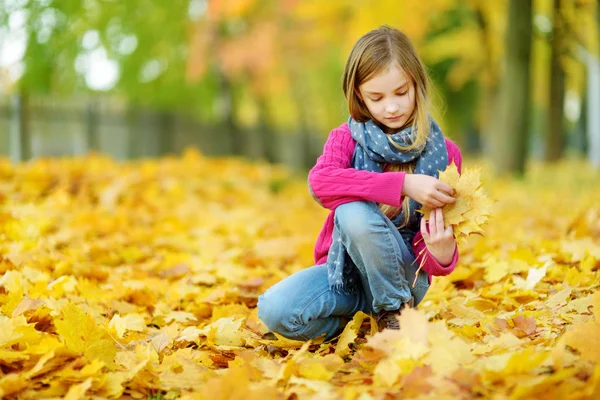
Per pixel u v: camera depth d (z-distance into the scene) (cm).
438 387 185
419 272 255
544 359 194
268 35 1822
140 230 531
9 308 274
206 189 802
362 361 221
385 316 252
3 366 225
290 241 506
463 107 2488
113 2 1645
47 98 1302
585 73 2006
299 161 2473
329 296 255
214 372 222
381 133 242
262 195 874
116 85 1839
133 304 330
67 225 527
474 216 229
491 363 198
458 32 1817
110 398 211
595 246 366
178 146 1850
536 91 2012
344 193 239
